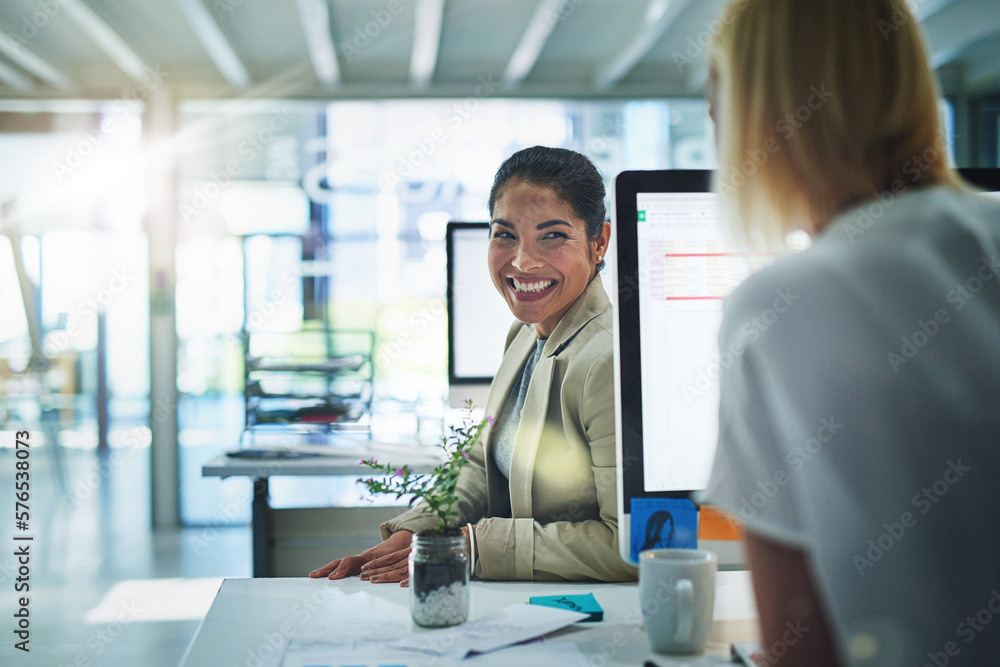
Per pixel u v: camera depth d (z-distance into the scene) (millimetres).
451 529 903
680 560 797
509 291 1336
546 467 1171
